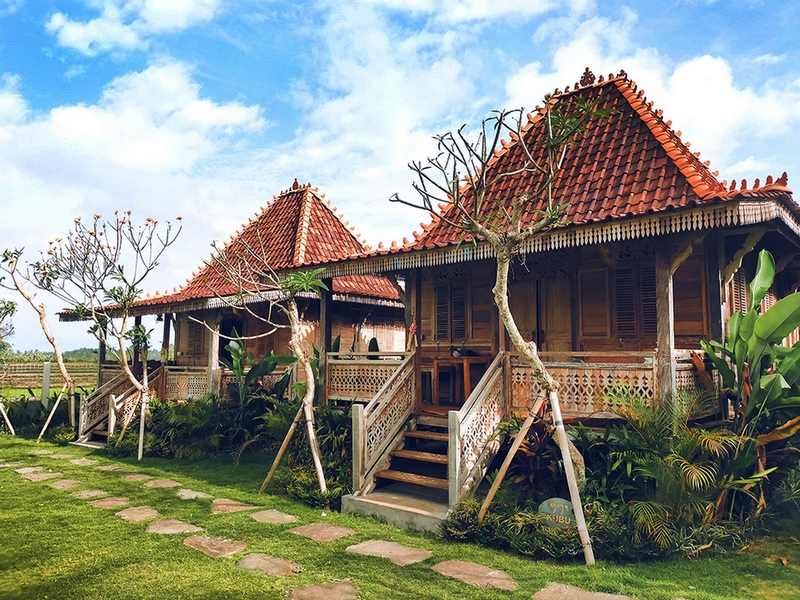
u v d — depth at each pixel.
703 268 9.51
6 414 17.91
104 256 14.18
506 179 11.41
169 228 14.21
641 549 6.45
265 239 18.44
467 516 7.29
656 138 9.62
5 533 7.55
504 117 7.00
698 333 9.48
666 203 8.09
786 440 7.98
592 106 6.91
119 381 16.42
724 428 8.51
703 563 6.35
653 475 6.91
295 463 10.86
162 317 17.56
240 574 6.07
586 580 5.86
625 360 10.07
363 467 8.91
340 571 6.15
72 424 16.44
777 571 6.12
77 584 5.83
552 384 7.02
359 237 19.16
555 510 7.03
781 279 13.62
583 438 7.93
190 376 15.64
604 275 10.52
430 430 10.24
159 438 13.71
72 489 10.14
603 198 9.25
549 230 8.30
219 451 13.35
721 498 7.10
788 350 7.52
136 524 7.95
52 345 16.62
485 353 11.84
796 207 8.27
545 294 11.15
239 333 17.92
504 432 8.36
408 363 10.21
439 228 11.23
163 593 5.59
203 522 8.00
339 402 12.06
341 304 17.84
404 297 11.16
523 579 5.91
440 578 5.95
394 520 8.00
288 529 7.69
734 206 6.95
